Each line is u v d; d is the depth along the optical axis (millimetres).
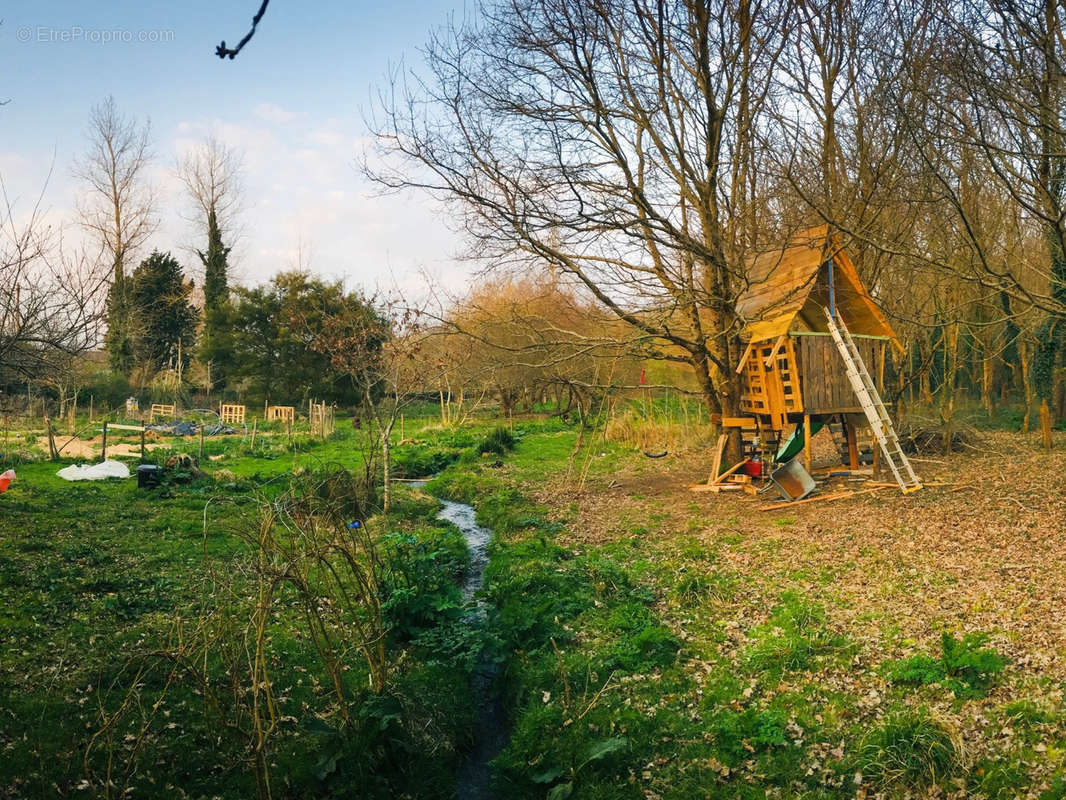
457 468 21594
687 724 6137
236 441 27453
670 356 16953
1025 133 8539
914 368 26750
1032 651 6383
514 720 6922
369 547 8281
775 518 12891
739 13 14203
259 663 5168
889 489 14055
